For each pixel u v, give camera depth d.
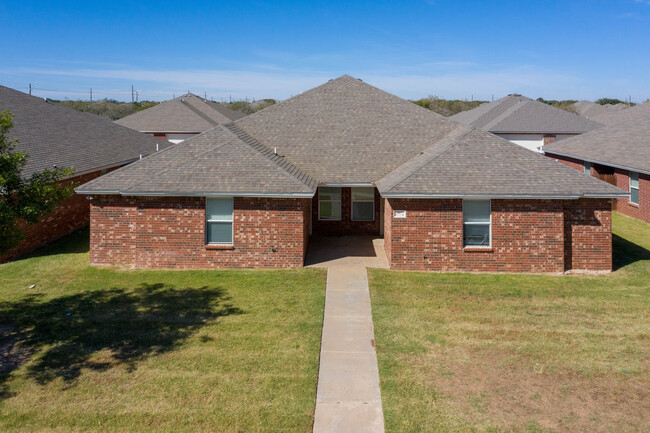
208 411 7.68
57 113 25.91
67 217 20.14
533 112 40.84
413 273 15.11
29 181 10.62
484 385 8.42
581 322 11.19
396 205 15.34
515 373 8.82
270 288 13.66
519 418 7.46
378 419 7.49
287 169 16.81
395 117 21.25
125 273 15.15
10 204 10.06
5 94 23.73
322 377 8.75
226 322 11.21
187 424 7.35
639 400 7.94
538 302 12.55
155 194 15.23
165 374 8.82
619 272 15.28
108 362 9.28
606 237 15.31
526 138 40.00
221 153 17.00
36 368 9.07
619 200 24.48
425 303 12.47
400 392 8.21
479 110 49.19
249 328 10.87
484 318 11.42
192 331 10.71
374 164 18.88
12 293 13.27
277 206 15.45
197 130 41.84
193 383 8.51
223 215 15.63
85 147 22.88
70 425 7.34
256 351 9.73
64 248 17.94
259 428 7.26
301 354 9.60
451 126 20.67
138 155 26.16
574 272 15.27
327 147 19.80
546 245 15.16
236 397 8.07
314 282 14.17
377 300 12.70
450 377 8.69
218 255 15.63
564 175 15.59
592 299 12.77
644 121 27.66
